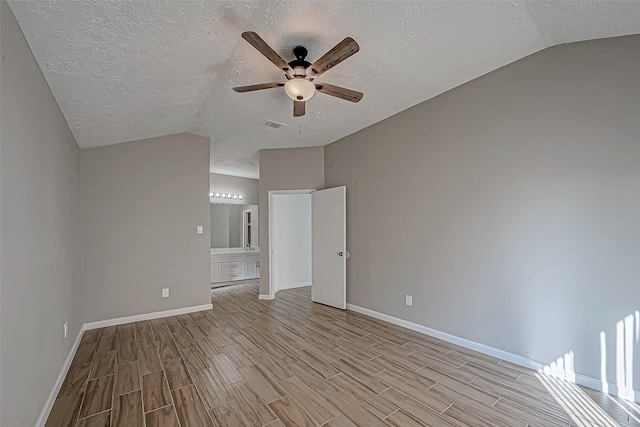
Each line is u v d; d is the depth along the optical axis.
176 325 3.62
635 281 2.01
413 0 1.80
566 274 2.29
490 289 2.73
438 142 3.16
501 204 2.66
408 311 3.47
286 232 5.94
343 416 1.87
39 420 1.76
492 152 2.71
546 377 2.33
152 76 2.39
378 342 3.06
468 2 1.82
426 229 3.28
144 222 3.88
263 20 1.92
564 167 2.30
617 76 2.08
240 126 3.95
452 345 2.97
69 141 2.91
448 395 2.10
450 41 2.24
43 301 1.93
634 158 2.02
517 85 2.55
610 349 2.09
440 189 3.14
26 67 1.68
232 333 3.34
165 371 2.46
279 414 1.89
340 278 4.37
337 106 3.38
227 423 1.81
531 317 2.47
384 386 2.22
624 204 2.05
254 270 6.75
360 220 4.15
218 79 2.66
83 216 3.51
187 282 4.16
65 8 1.51
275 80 2.70
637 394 1.99
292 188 4.97
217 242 6.84
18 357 1.50
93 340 3.14
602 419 1.83
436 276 3.17
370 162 4.00
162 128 3.72
